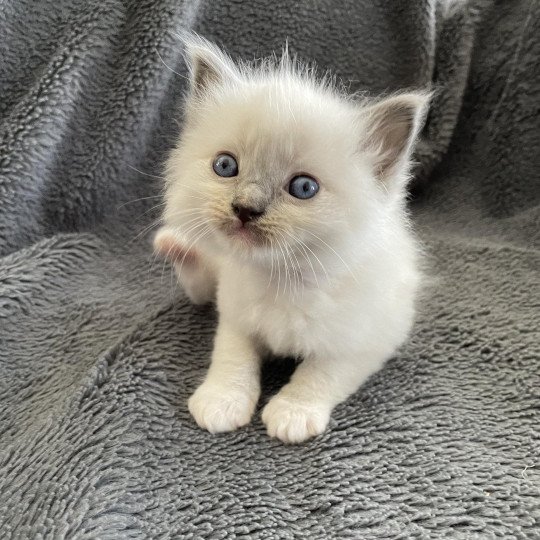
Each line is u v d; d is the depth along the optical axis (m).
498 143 0.30
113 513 0.16
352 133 0.18
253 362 0.21
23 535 0.16
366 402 0.20
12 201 0.26
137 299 0.25
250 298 0.20
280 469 0.18
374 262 0.19
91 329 0.24
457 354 0.22
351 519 0.17
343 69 0.30
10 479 0.17
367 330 0.19
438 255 0.28
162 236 0.24
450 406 0.20
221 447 0.19
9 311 0.24
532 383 0.21
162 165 0.26
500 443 0.19
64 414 0.19
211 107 0.19
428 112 0.31
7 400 0.21
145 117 0.28
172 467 0.18
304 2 0.29
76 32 0.27
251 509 0.17
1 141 0.26
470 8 0.31
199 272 0.23
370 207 0.18
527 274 0.26
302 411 0.19
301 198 0.17
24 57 0.27
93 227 0.29
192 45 0.21
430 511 0.17
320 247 0.17
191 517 0.17
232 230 0.17
